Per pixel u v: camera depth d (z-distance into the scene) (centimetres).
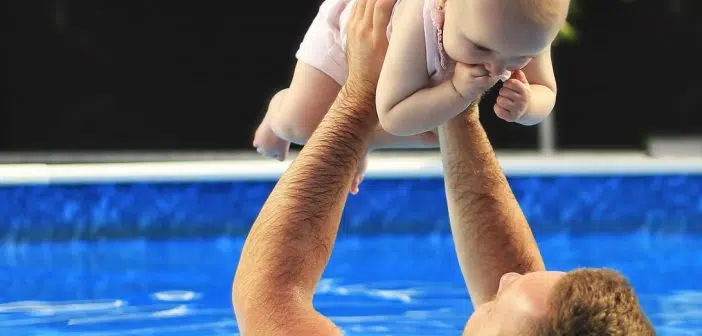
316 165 491
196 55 2395
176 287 1130
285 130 634
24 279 1194
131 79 2383
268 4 2395
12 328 922
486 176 529
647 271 1259
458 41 441
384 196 1555
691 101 2416
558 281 393
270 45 2416
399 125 486
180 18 2370
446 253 1386
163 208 1526
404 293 1084
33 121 2353
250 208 1545
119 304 1031
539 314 384
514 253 524
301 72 622
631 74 2419
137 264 1306
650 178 1609
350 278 1181
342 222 1545
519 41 419
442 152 535
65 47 2341
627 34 2397
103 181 1505
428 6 468
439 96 469
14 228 1489
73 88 2362
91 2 2333
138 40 2367
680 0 2381
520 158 1661
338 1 602
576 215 1592
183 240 1529
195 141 2430
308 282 482
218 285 1142
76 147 2377
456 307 1007
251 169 1549
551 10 416
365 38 503
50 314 983
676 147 1984
